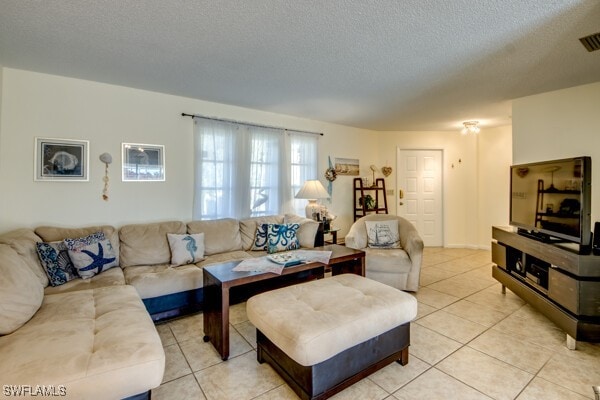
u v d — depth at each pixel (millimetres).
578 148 3020
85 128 2896
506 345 2123
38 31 1998
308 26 1933
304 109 3988
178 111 3410
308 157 4535
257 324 1747
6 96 2564
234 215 3740
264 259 2482
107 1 1675
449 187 5531
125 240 2871
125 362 1221
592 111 2943
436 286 3391
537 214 2703
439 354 2012
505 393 1620
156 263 2889
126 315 1629
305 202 4527
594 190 2914
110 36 2066
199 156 3488
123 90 3088
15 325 1429
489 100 3539
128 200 3123
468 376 1772
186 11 1771
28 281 1661
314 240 3596
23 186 2629
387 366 1874
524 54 2322
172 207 3381
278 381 1742
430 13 1774
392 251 3355
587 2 1649
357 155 5277
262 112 4066
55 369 1137
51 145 2744
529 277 2611
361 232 3635
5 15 1805
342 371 1573
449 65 2539
